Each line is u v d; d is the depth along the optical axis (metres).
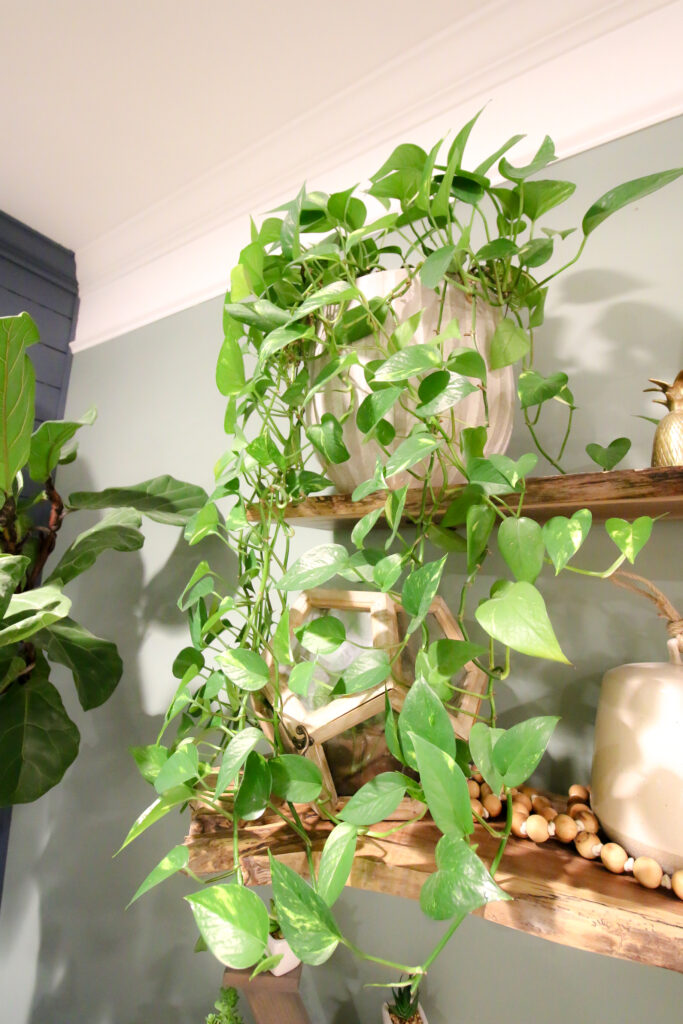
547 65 0.98
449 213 0.62
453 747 0.45
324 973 0.95
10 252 1.63
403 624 0.75
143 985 1.19
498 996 0.80
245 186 1.37
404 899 0.90
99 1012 1.24
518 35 0.99
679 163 0.86
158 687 1.33
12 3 1.02
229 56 1.10
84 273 1.76
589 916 0.48
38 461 1.20
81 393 1.71
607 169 0.92
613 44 0.92
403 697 0.66
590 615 0.82
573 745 0.81
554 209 0.95
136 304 1.61
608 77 0.92
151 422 1.51
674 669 0.59
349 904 0.95
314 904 0.41
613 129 0.91
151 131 1.29
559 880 0.54
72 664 1.17
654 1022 0.71
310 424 0.71
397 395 0.54
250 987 0.76
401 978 0.88
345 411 0.67
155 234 1.56
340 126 1.20
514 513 0.59
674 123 0.87
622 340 0.86
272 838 0.66
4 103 1.23
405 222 0.67
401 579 0.98
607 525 0.48
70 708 1.48
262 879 0.62
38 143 1.34
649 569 0.79
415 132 1.12
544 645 0.41
